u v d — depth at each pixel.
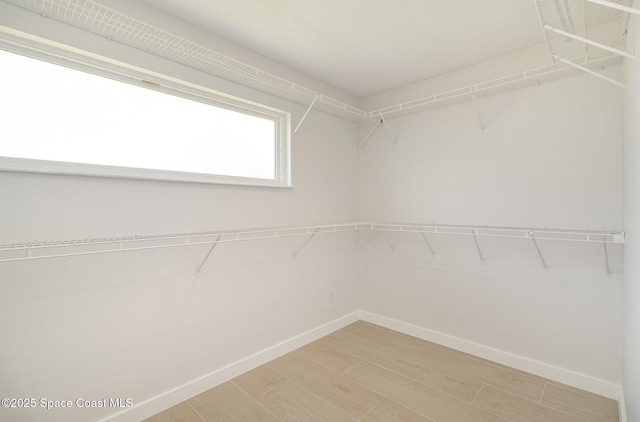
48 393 1.32
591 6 1.50
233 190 1.98
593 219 1.77
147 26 1.44
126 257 1.54
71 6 1.30
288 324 2.33
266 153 2.25
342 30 1.79
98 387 1.45
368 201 2.90
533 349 2.00
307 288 2.48
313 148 2.51
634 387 1.08
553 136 1.90
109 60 1.48
